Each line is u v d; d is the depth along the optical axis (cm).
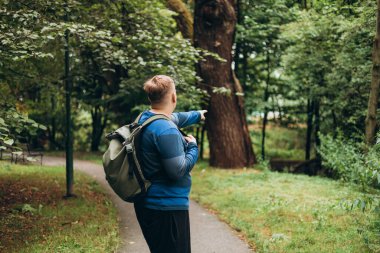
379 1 827
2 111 536
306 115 2153
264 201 808
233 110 1427
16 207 728
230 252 527
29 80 857
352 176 827
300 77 1683
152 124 268
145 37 742
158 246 272
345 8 1176
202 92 932
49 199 834
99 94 2081
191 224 684
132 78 953
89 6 818
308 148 2033
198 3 1373
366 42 1149
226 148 1423
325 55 1400
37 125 541
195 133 2236
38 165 1495
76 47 855
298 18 1398
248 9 1700
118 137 279
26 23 602
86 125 2908
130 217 739
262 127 2298
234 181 1101
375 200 449
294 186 988
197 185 1077
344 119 1490
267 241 539
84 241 538
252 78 2039
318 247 498
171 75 762
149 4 880
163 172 269
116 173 266
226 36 1384
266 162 1255
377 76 844
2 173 1148
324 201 771
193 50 796
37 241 542
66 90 851
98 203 834
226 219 702
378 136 508
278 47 1770
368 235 526
